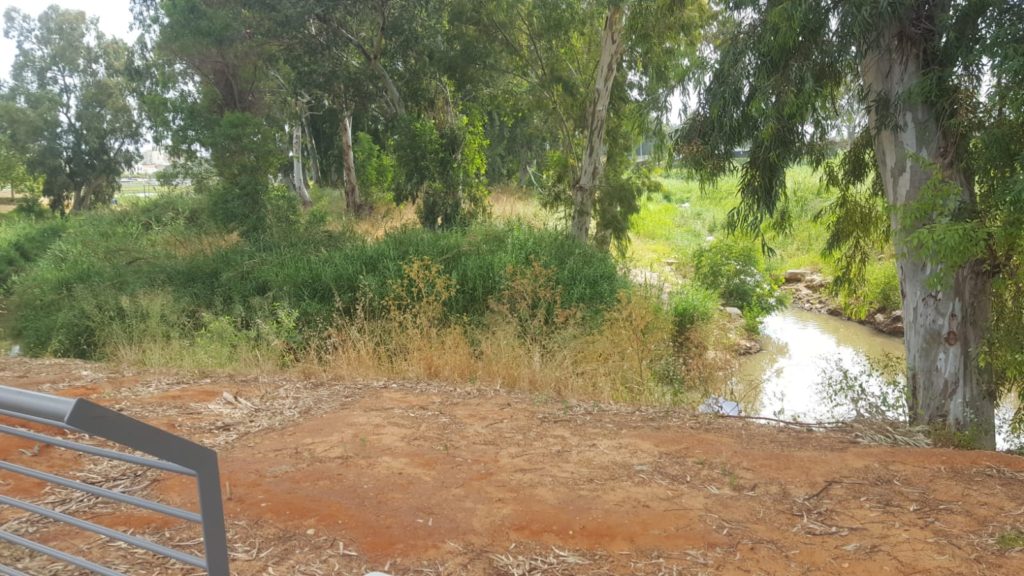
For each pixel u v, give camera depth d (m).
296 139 32.19
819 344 17.95
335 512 3.68
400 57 21.64
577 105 21.09
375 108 23.06
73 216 33.78
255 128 21.30
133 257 19.83
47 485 3.94
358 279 14.59
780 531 3.67
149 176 42.53
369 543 3.38
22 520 3.47
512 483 4.17
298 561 3.19
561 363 8.38
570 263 15.76
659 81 15.02
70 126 40.19
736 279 21.22
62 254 22.48
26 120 37.94
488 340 8.95
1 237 27.97
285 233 20.59
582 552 3.36
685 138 8.84
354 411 5.63
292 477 4.16
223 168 21.56
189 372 7.13
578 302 13.77
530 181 38.75
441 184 21.52
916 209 6.71
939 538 3.62
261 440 4.88
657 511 3.84
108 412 1.30
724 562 3.31
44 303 17.27
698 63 8.48
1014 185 6.12
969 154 7.00
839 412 7.91
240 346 9.90
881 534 3.66
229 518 3.58
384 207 30.36
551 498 3.96
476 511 3.76
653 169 21.41
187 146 22.62
